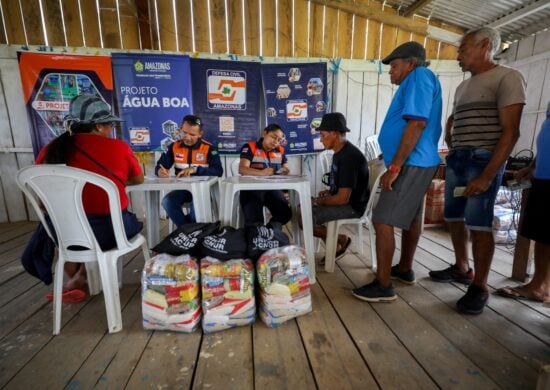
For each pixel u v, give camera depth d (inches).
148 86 136.1
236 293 56.3
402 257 77.8
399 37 154.3
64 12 130.1
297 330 57.3
